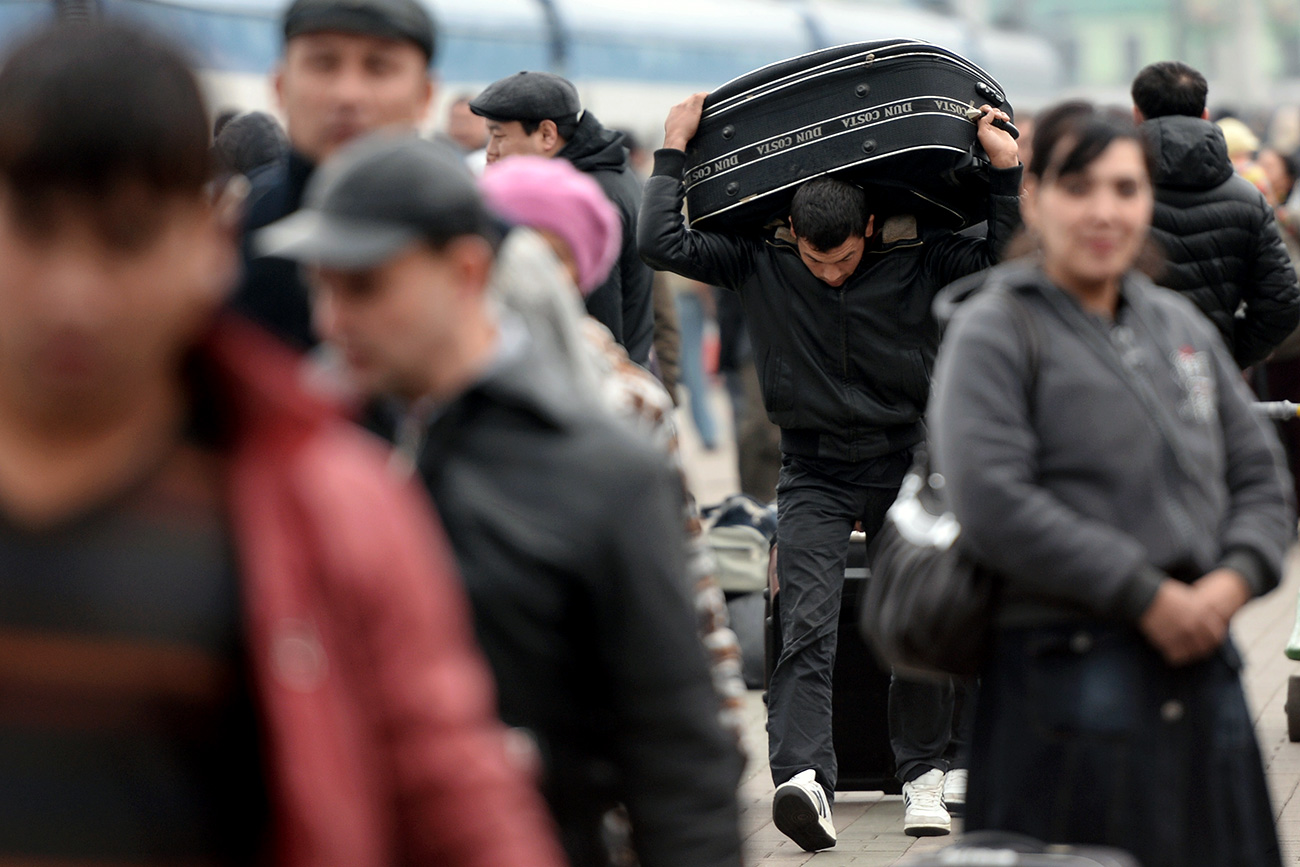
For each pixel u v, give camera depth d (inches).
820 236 832.9
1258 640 1336.1
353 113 506.3
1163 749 466.3
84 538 225.0
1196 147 948.6
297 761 227.6
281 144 895.1
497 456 366.6
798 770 850.1
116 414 229.3
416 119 526.3
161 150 223.9
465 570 359.6
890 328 860.0
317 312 439.5
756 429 1694.1
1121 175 480.1
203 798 228.5
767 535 1253.1
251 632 227.8
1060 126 488.1
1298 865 783.1
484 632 359.3
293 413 234.5
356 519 238.2
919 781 895.7
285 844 229.1
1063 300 486.3
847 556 946.1
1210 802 469.7
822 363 866.8
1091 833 465.1
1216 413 497.7
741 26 3016.7
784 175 856.9
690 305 2529.5
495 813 247.6
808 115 852.0
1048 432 476.1
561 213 499.8
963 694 900.0
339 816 230.1
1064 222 483.2
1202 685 472.1
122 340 223.9
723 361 1932.8
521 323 414.0
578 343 439.5
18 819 220.5
